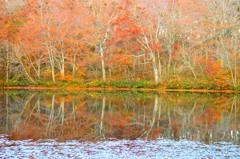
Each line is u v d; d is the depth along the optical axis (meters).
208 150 13.88
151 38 46.38
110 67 50.38
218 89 43.09
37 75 48.84
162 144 14.83
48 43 48.78
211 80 44.44
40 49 48.22
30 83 46.94
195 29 48.19
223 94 38.94
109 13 50.22
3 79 47.72
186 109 26.25
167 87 44.69
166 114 23.80
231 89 42.44
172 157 12.84
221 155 13.16
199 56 48.34
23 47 47.47
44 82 47.06
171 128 18.72
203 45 48.47
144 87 45.78
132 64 51.47
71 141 15.27
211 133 17.33
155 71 46.28
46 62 50.53
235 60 42.16
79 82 46.75
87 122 20.50
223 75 43.00
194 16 48.72
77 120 21.17
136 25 47.09
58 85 46.91
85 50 50.06
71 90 44.72
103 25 49.62
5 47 47.69
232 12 46.41
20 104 28.56
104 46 50.47
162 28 48.81
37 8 50.03
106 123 20.17
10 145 14.32
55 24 48.75
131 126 19.28
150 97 35.25
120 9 49.06
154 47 45.47
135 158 12.66
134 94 38.72
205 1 49.38
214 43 48.53
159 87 45.16
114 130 18.05
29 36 47.44
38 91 42.12
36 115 23.02
